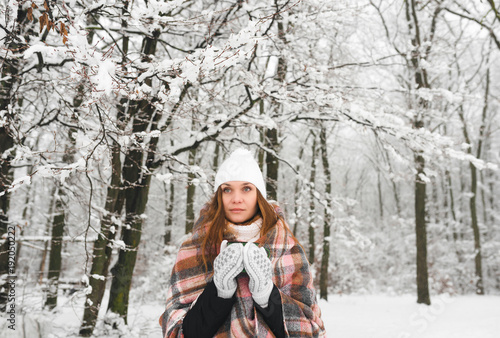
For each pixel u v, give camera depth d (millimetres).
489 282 20109
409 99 8180
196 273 1294
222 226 1312
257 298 1095
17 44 3969
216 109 6832
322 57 7004
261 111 7855
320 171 17359
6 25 3469
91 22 5387
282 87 5258
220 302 1073
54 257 7980
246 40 2967
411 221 20141
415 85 6344
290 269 1277
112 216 5336
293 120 6379
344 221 8352
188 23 3752
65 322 6012
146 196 5906
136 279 14805
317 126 7523
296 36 6418
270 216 1344
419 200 10812
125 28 4750
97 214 5344
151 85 4488
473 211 16953
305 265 1325
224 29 5223
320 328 1284
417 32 10281
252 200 1322
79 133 3971
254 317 1140
